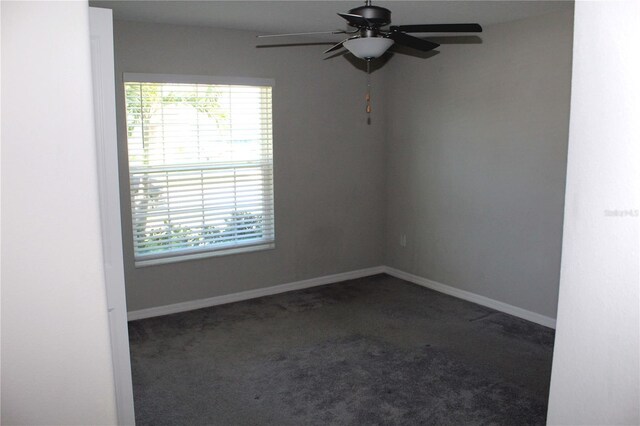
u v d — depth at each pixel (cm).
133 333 407
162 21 415
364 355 363
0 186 101
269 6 365
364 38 278
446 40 475
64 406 111
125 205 424
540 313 421
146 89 425
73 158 105
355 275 557
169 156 441
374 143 552
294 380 327
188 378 331
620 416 84
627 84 79
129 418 217
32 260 105
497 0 348
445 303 475
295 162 502
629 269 81
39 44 101
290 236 509
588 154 87
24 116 101
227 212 473
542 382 321
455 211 487
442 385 318
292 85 490
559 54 387
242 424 277
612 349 84
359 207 551
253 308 464
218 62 449
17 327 106
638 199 79
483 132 452
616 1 80
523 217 427
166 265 447
